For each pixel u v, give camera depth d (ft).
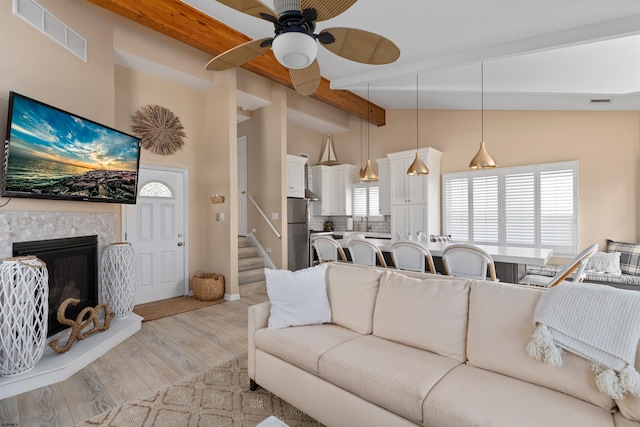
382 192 22.33
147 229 14.37
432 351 5.96
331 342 6.42
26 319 7.25
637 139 14.44
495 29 10.69
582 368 4.50
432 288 6.41
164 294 14.94
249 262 17.61
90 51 10.60
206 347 9.69
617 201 14.79
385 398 4.95
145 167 14.25
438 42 11.78
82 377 7.87
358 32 6.48
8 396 6.95
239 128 20.76
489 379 5.00
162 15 10.53
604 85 12.54
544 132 16.72
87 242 10.22
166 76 14.44
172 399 6.98
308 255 21.26
